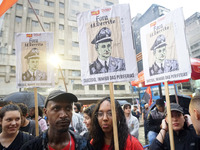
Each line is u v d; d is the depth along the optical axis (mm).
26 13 26391
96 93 29344
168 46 2059
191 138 1653
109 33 1934
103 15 1970
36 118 2240
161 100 2990
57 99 1170
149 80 2234
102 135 1696
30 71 2494
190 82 31891
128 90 32375
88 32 1998
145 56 2312
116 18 1936
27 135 1959
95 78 1911
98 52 1938
